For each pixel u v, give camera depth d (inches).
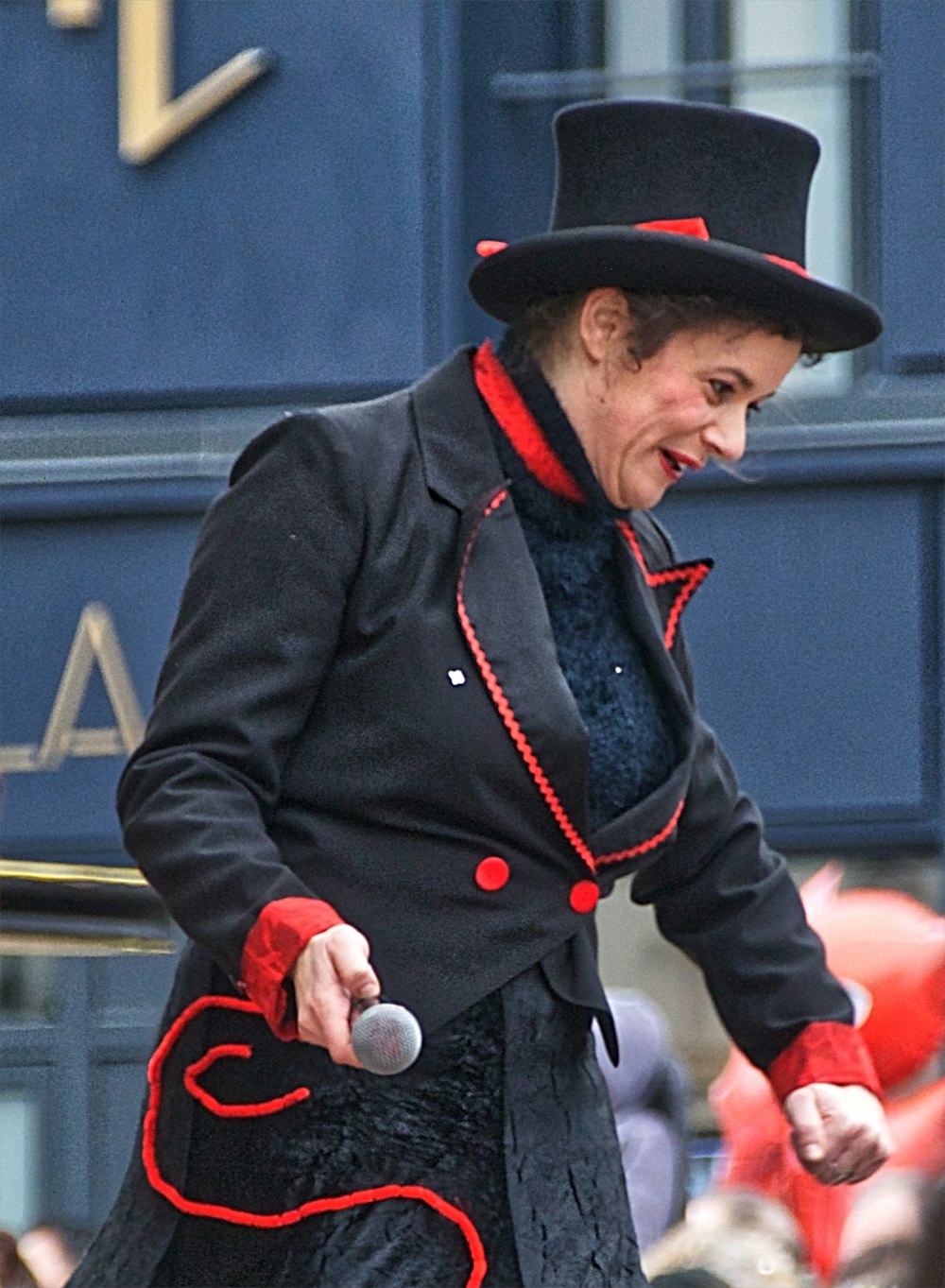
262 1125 295.6
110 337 1002.7
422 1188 292.4
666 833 311.4
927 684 971.3
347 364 991.6
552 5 997.8
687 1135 541.0
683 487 973.2
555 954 301.6
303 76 993.5
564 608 311.1
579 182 319.3
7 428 1000.2
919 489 968.3
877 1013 566.9
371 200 991.0
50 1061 899.4
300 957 273.4
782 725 975.0
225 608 295.4
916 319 968.3
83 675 994.1
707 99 984.9
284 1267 292.8
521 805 299.0
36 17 1003.9
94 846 991.0
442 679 297.0
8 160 1006.4
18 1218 888.9
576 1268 292.5
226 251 999.0
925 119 968.3
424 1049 294.8
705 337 302.4
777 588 972.6
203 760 289.7
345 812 297.4
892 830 969.5
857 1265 494.9
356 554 297.4
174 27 999.0
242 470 305.7
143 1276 298.0
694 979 916.0
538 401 310.3
